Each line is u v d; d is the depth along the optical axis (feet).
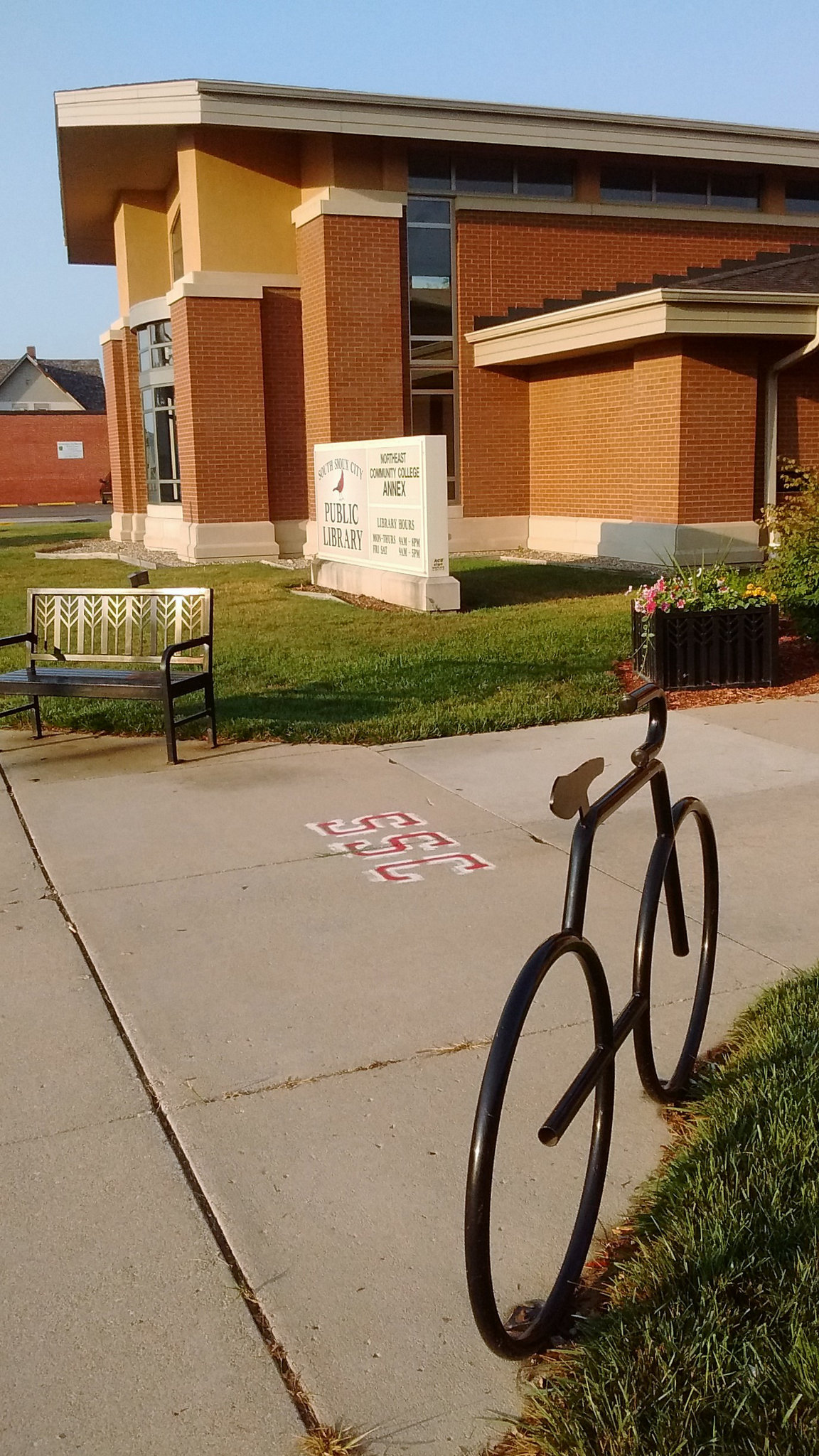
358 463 46.60
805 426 55.83
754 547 53.83
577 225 64.80
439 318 63.05
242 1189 10.16
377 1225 9.66
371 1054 12.34
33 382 203.72
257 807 21.07
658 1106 11.33
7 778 23.45
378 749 24.99
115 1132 11.06
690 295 47.67
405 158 60.49
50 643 27.61
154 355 68.44
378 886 17.11
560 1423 7.43
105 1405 7.87
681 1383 7.59
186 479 64.08
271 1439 7.59
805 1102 10.64
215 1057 12.37
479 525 65.21
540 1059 12.18
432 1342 8.40
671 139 63.00
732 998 13.48
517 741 25.35
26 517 140.36
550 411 63.10
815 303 49.90
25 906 16.63
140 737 26.68
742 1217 9.08
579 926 8.88
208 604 25.21
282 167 60.95
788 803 20.44
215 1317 8.66
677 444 51.96
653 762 10.34
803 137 66.08
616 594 45.73
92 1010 13.48
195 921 15.98
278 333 62.69
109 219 78.02
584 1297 8.84
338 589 48.67
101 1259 9.30
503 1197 9.98
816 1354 7.64
